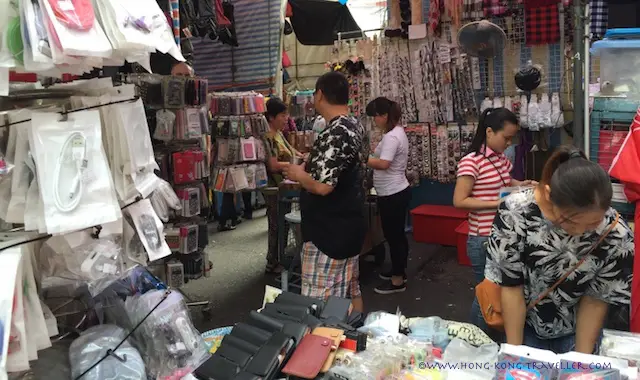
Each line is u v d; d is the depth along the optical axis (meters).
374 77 5.89
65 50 1.13
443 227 5.54
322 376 1.47
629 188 2.30
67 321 1.64
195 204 3.68
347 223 2.64
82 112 1.30
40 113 1.24
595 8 4.66
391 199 4.16
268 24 5.09
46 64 1.15
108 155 1.43
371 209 4.84
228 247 5.71
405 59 5.75
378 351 1.57
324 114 2.68
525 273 1.78
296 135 5.36
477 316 2.29
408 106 5.79
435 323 1.85
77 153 1.25
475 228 2.85
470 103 5.46
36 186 1.22
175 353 1.55
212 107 4.28
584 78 3.12
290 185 4.30
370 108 4.28
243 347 1.58
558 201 1.44
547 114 5.00
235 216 6.55
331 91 2.61
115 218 1.30
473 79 5.43
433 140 5.69
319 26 7.12
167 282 3.57
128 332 1.56
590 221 1.44
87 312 1.67
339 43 6.07
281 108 4.62
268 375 1.45
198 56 5.42
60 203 1.20
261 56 5.16
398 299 4.21
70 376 1.37
